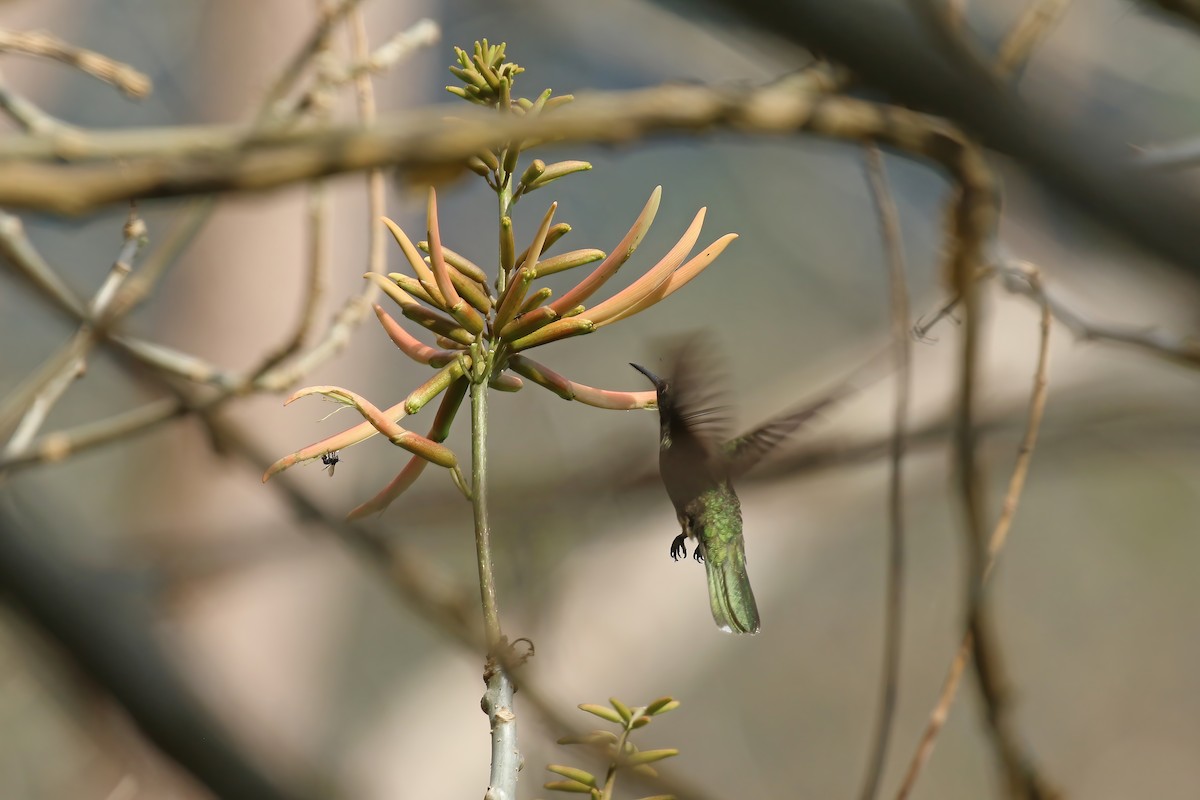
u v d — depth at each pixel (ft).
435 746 12.62
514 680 10.16
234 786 10.28
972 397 10.50
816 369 12.53
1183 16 10.53
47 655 10.28
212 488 12.39
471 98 10.26
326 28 10.90
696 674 12.62
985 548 10.50
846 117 10.29
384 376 14.14
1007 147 8.63
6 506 10.25
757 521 12.59
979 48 9.30
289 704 12.46
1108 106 9.39
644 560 12.37
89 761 12.00
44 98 17.81
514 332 10.26
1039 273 10.65
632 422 11.99
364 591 13.19
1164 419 11.84
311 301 11.06
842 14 8.14
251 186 8.32
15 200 7.55
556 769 10.23
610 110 10.16
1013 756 10.49
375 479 12.96
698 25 8.39
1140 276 9.04
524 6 18.25
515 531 11.76
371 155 8.65
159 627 10.31
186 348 12.76
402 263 13.51
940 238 10.54
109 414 16.38
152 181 7.91
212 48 13.84
